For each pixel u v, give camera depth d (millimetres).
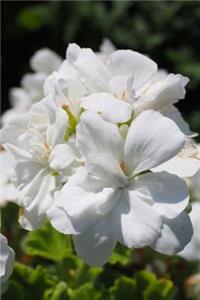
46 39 987
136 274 329
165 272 365
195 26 872
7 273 249
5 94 986
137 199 238
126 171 247
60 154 250
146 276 329
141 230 231
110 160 240
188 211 247
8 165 284
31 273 326
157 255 365
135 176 247
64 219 236
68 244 350
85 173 243
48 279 333
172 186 239
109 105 245
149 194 240
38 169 266
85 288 317
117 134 244
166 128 241
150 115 245
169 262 366
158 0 883
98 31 916
